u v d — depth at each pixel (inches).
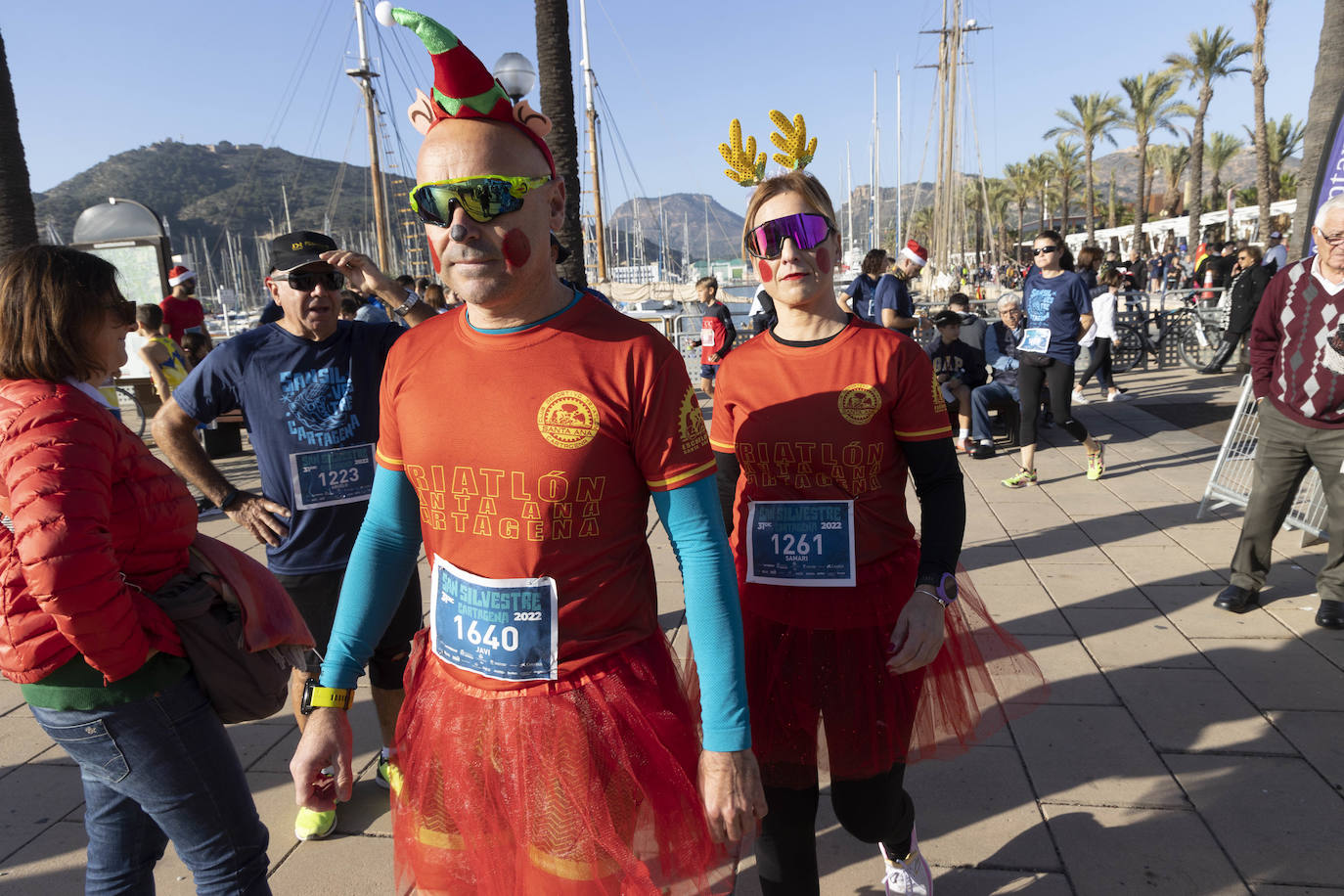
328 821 108.7
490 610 57.6
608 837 54.7
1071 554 202.7
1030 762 118.3
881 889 95.3
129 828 72.9
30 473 59.4
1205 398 398.6
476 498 56.7
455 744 58.1
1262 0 1188.5
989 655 91.2
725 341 389.4
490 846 57.6
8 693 153.7
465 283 53.7
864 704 76.2
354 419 109.8
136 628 63.4
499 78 57.9
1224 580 180.4
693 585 57.5
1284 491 157.9
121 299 69.2
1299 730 122.8
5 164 318.7
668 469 56.4
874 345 78.4
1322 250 146.4
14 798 120.7
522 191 53.2
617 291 1182.9
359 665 64.7
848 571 77.4
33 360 64.0
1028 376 263.4
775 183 82.0
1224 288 568.1
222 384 107.3
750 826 56.6
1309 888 92.7
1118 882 94.8
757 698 78.2
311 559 110.0
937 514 77.1
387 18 51.2
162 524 68.6
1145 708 130.7
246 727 137.8
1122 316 504.1
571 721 55.6
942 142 1657.2
